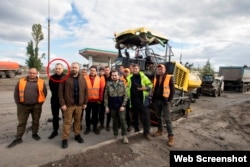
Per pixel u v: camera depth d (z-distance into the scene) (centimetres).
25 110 495
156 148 484
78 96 491
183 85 775
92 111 585
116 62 826
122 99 507
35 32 2603
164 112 521
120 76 587
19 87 489
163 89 526
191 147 504
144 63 745
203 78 1666
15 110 877
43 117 757
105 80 600
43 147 477
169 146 503
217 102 1337
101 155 427
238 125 733
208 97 1614
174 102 733
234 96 1756
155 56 757
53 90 527
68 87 479
